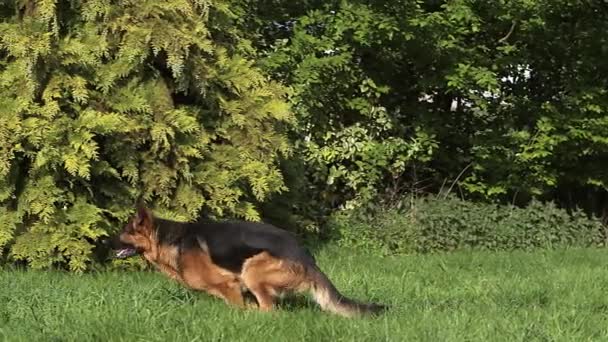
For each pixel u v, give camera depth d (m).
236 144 8.91
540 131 12.45
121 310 6.04
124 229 7.08
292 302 6.75
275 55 11.58
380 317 6.11
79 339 5.33
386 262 10.00
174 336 5.40
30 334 5.47
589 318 6.33
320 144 12.41
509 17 11.85
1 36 7.83
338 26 11.34
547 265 9.87
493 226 12.01
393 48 12.03
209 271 6.52
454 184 13.30
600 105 12.27
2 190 7.88
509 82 13.15
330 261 9.88
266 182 8.88
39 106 7.83
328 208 12.69
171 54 8.02
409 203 12.50
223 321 5.79
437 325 5.87
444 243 11.68
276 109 9.02
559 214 12.58
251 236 6.46
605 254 11.25
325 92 12.00
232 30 9.14
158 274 7.90
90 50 8.00
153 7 8.12
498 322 6.03
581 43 12.48
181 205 8.55
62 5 8.08
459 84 11.77
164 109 8.29
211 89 8.69
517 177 12.78
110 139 8.17
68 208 8.12
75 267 7.98
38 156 7.68
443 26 11.44
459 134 13.18
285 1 12.77
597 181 13.00
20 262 8.27
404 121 13.08
